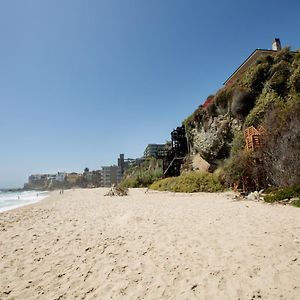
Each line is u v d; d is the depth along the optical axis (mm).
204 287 4062
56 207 18406
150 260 5414
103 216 11695
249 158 16484
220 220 8516
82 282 4652
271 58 24672
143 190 33500
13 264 5754
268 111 19344
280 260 4695
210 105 29203
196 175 25125
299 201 10070
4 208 24234
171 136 40844
